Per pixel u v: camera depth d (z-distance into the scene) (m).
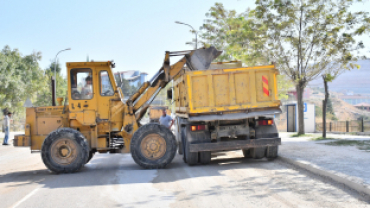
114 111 9.95
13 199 6.42
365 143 12.16
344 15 15.52
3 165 11.45
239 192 6.31
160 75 10.38
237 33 17.84
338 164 8.10
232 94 9.44
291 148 11.85
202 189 6.69
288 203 5.46
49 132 10.00
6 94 39.34
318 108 48.53
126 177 8.30
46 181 8.20
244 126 9.77
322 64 16.34
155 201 5.90
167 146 9.51
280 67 16.86
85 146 9.32
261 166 9.23
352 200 5.52
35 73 48.69
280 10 16.14
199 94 9.36
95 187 7.23
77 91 9.84
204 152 9.85
